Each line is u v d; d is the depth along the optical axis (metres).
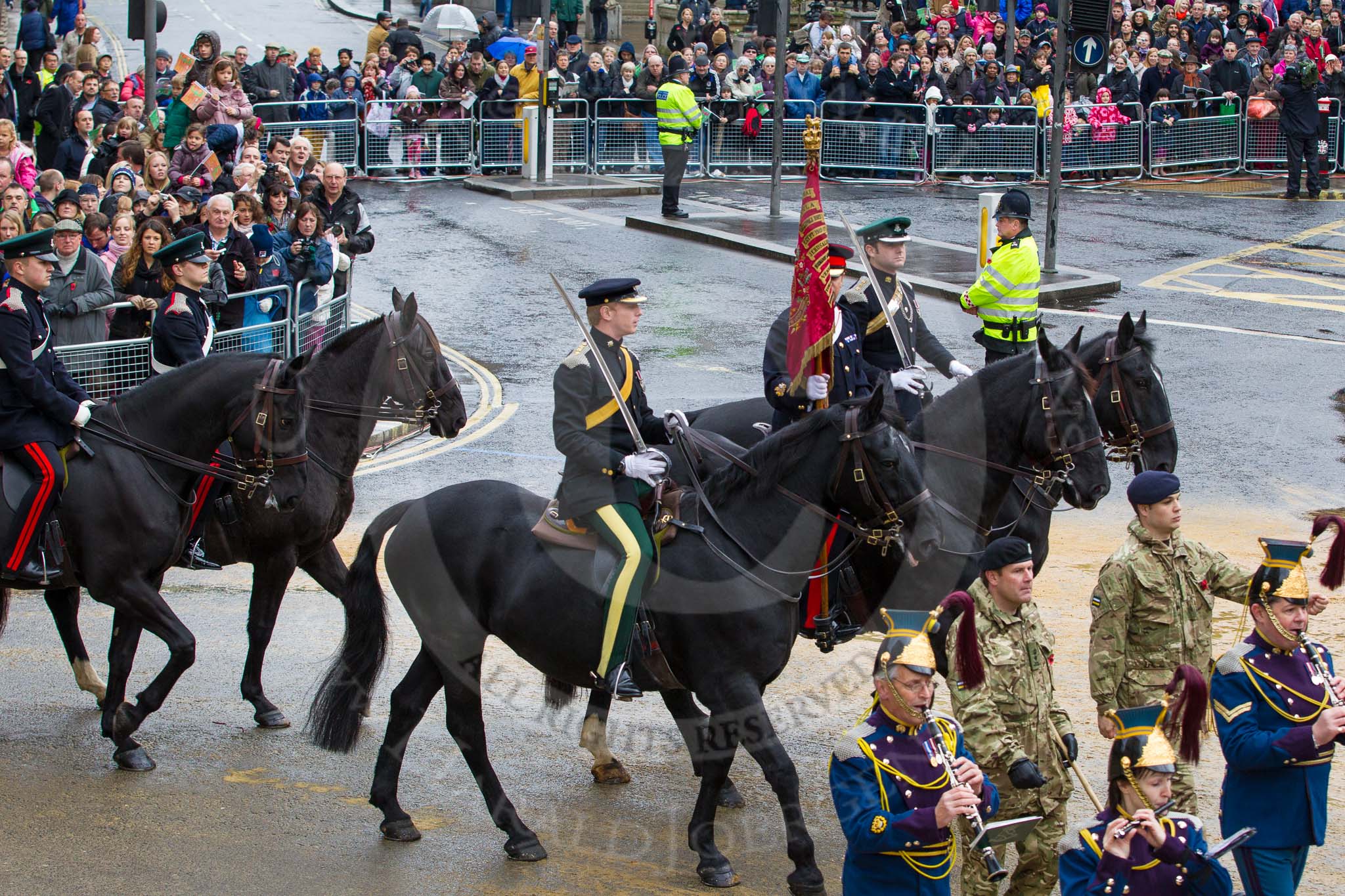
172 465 13.41
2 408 12.97
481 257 34.75
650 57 46.47
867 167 45.69
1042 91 44.66
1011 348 18.61
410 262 34.06
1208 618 11.08
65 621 14.11
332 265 23.58
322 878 11.12
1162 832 8.44
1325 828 10.20
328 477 14.50
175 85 36.31
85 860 11.28
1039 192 44.03
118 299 19.62
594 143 46.16
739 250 36.03
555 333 29.03
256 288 21.89
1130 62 47.19
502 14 59.72
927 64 45.50
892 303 14.41
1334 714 9.46
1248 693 9.92
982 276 18.64
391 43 47.28
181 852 11.46
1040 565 13.94
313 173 28.25
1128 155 46.00
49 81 37.97
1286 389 25.88
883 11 58.41
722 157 46.72
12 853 11.36
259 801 12.40
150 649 15.74
